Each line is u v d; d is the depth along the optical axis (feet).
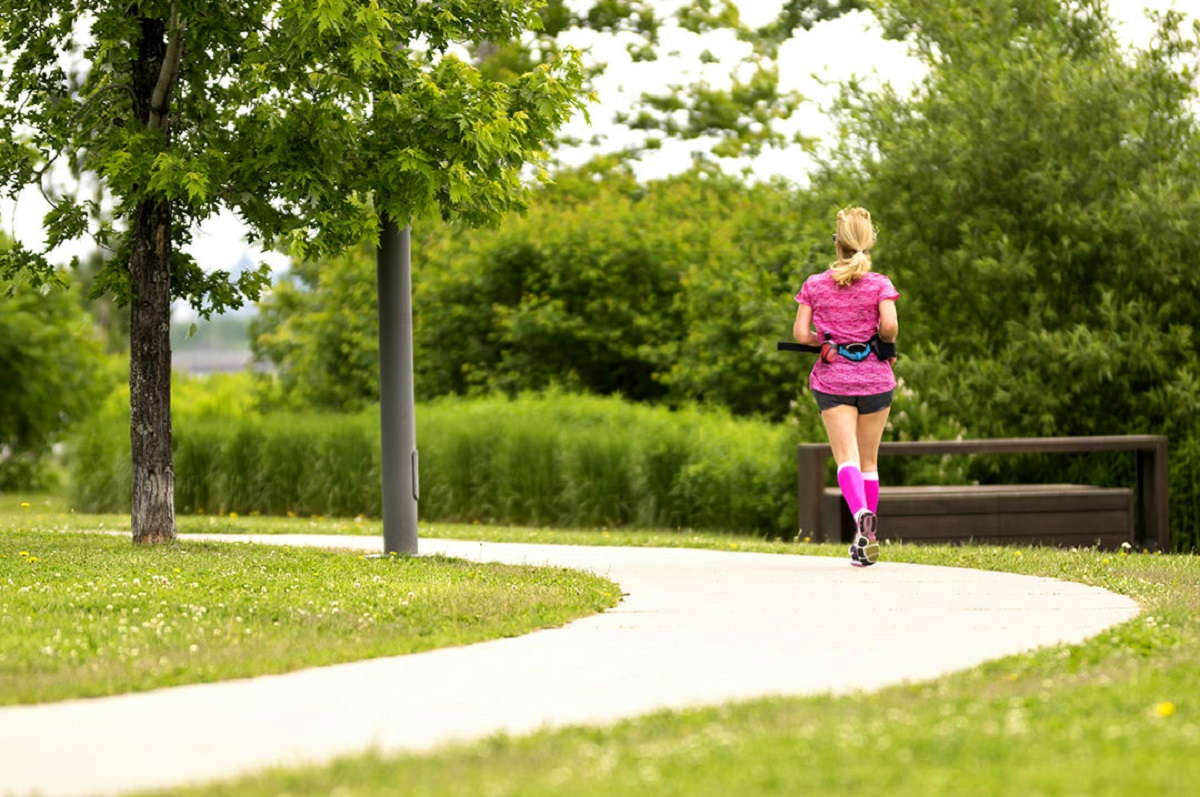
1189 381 121.60
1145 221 123.75
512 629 51.55
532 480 140.05
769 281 157.79
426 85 79.30
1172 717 34.94
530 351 193.57
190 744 34.83
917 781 28.91
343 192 82.79
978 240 132.57
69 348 218.18
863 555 72.18
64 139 88.53
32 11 87.15
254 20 84.38
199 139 87.35
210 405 218.59
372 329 202.80
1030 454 125.80
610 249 192.85
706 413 159.12
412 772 30.83
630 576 69.67
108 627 52.31
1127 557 79.05
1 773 32.12
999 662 43.86
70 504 171.73
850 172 143.54
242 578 67.51
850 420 71.92
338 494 152.76
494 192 81.15
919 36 146.10
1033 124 132.46
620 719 36.76
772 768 30.32
